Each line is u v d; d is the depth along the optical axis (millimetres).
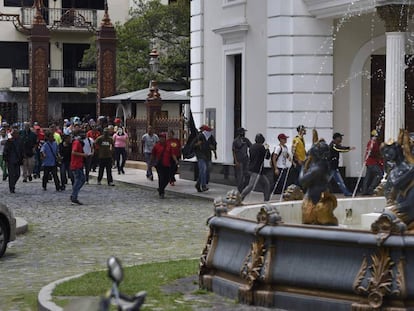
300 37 32844
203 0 39125
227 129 37406
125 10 78562
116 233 23172
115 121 53188
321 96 33031
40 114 66250
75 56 78312
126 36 68000
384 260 11125
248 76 35281
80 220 26281
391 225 11141
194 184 37938
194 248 20234
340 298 11438
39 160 44250
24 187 38969
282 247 12031
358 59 33188
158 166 33344
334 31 32969
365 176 30594
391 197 12750
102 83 62969
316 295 11656
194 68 39750
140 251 19828
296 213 15391
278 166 30922
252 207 14742
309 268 11695
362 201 16703
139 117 56719
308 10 32812
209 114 38781
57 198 33594
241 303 12359
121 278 6328
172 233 23094
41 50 66312
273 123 33406
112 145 44000
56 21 76188
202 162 34156
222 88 37594
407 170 12547
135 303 6371
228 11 36719
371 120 33688
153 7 70125
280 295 11953
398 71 29328
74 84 77500
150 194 35156
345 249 11438
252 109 35000
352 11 30594
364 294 11195
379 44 32812
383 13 29031
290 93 32969
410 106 33562
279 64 33094
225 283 12930
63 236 22641
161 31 68625
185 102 52688
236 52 36281
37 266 17891
